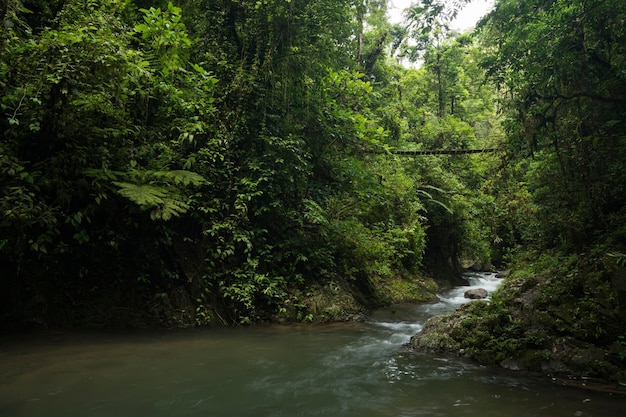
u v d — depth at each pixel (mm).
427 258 17953
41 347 5660
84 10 7719
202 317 7730
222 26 10164
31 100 6070
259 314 8352
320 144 11023
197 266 8094
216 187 8680
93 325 6930
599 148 8172
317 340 6996
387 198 14219
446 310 10484
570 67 7930
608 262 6070
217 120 8992
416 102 27688
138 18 9633
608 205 8023
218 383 4629
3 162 5699
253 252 8789
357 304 9672
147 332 6945
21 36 6996
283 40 9914
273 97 9648
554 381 4953
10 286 6496
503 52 9266
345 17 11656
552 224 9656
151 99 8273
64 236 6852
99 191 6629
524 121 8758
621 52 7891
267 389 4523
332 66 12297
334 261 10391
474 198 19047
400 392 4535
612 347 5199
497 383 4871
